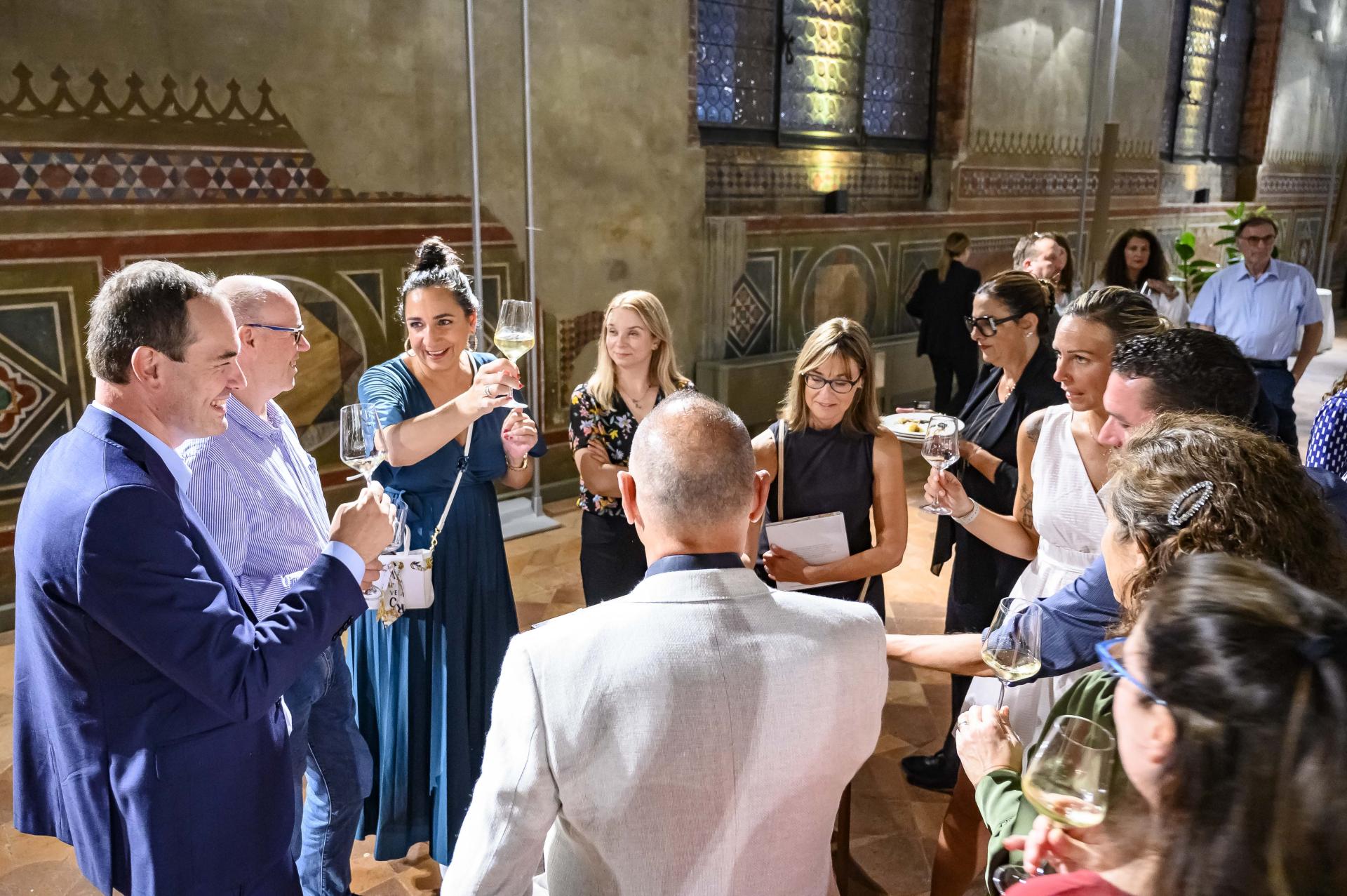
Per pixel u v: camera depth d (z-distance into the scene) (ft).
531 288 18.48
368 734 8.91
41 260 14.19
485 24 18.22
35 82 13.75
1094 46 28.40
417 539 8.44
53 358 14.57
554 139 19.65
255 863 5.72
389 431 8.16
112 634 5.06
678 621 3.97
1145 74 35.27
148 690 5.18
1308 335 20.24
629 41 20.44
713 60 23.79
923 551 18.19
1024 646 5.41
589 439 10.21
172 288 5.20
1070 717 3.96
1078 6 31.76
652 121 21.20
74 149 14.23
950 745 10.53
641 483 4.28
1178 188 39.40
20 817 5.73
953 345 24.70
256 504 6.64
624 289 21.49
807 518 8.45
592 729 3.81
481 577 8.75
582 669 3.87
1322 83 45.47
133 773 5.18
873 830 9.89
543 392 20.57
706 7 23.31
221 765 5.45
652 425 4.33
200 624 4.98
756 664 3.93
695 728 3.83
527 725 3.84
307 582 5.71
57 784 5.58
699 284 23.09
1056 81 31.86
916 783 10.69
